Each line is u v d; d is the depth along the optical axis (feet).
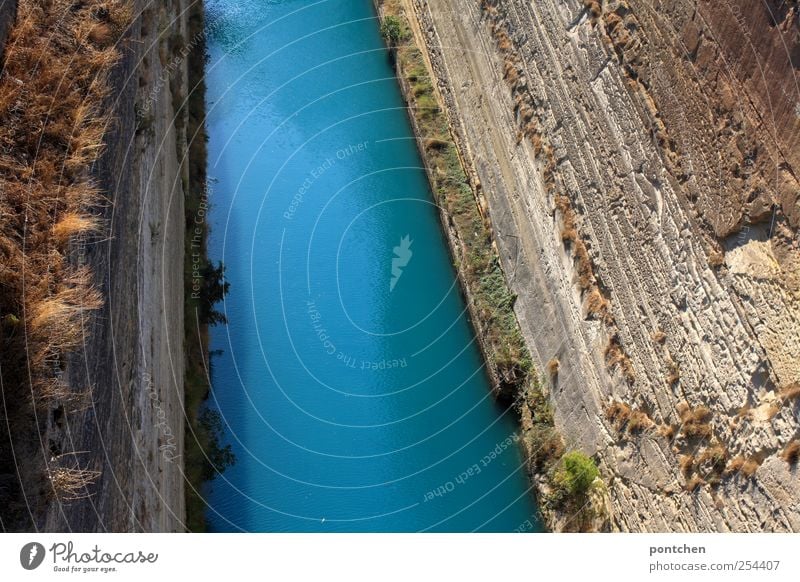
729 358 37.65
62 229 35.68
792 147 34.68
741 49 37.29
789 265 34.76
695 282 40.11
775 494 34.24
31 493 29.96
